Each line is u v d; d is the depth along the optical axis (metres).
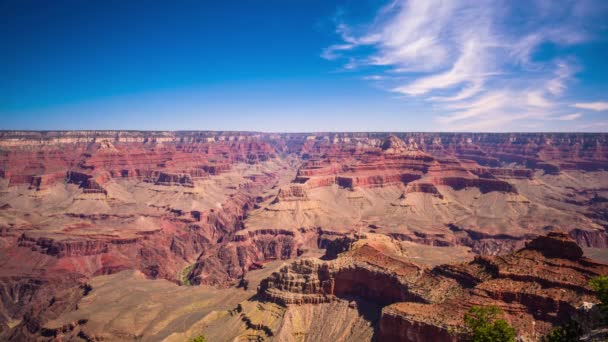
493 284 96.06
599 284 58.62
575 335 62.72
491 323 65.81
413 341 92.31
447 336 87.25
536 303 89.25
